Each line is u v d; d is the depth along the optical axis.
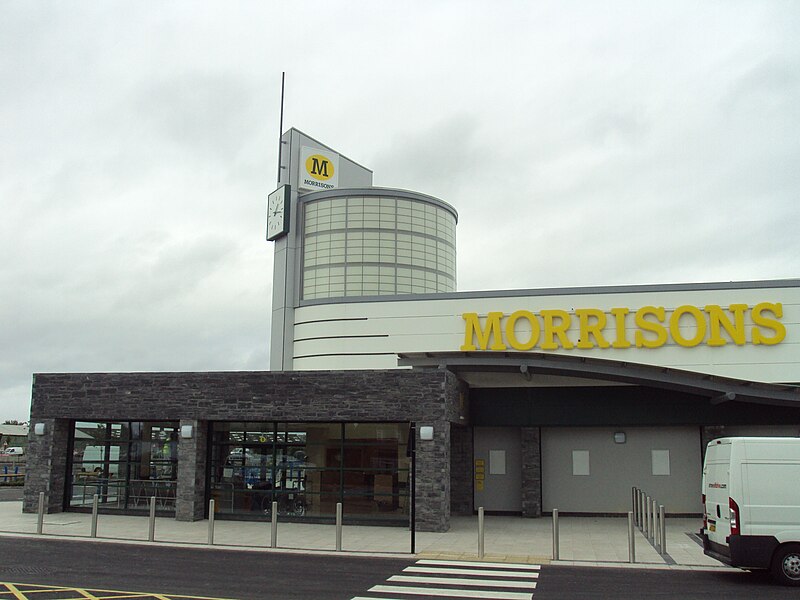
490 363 22.59
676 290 25.47
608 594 12.36
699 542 18.78
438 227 40.72
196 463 22.88
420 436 21.05
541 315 26.50
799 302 24.58
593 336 25.77
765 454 13.44
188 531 20.38
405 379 21.50
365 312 29.91
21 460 50.09
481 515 16.53
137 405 23.61
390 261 38.25
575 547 17.92
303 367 31.56
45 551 16.84
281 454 22.88
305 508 22.39
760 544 13.13
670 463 24.86
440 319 28.28
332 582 13.31
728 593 12.47
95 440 24.67
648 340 25.25
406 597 12.05
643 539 19.34
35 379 24.70
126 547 17.56
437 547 17.77
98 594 12.02
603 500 25.06
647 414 24.53
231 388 22.86
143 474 24.05
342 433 22.36
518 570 14.74
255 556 16.31
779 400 21.72
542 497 25.36
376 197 38.81
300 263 38.03
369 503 21.83
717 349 24.80
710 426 24.36
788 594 12.39
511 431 25.97
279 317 36.88
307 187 39.62
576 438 25.55
